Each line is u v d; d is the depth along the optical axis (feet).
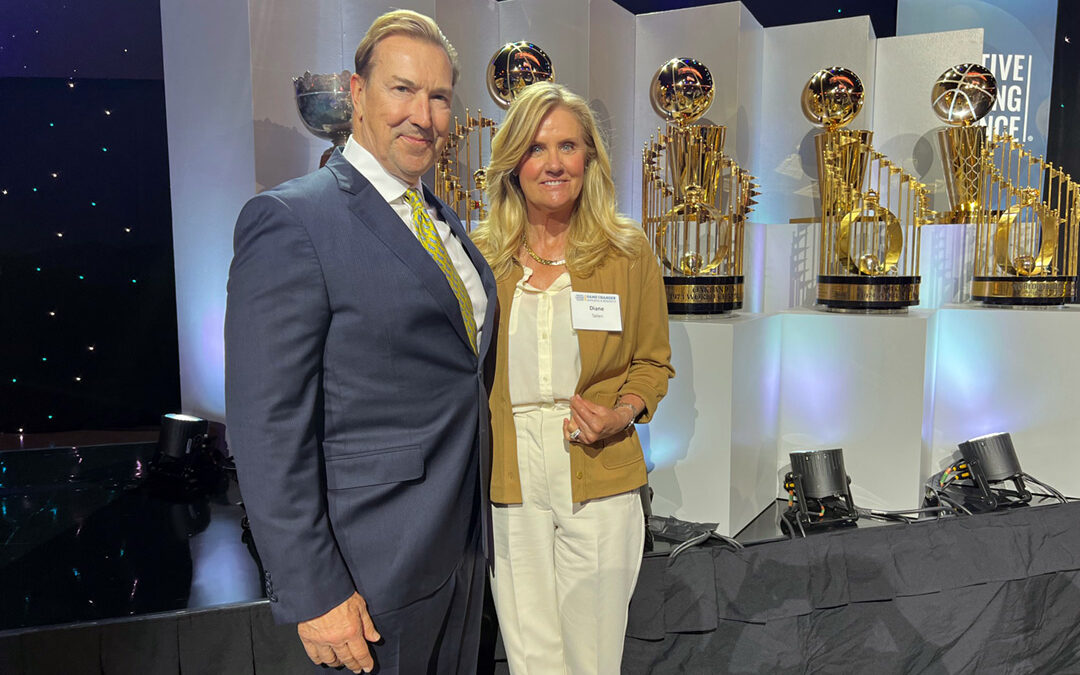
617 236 5.28
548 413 5.11
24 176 13.87
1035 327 8.39
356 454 3.69
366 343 3.61
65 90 13.75
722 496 7.29
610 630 5.19
